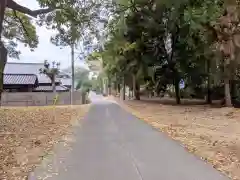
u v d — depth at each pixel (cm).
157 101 4462
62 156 906
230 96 2898
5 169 760
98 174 714
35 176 704
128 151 968
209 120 1872
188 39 3031
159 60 3616
